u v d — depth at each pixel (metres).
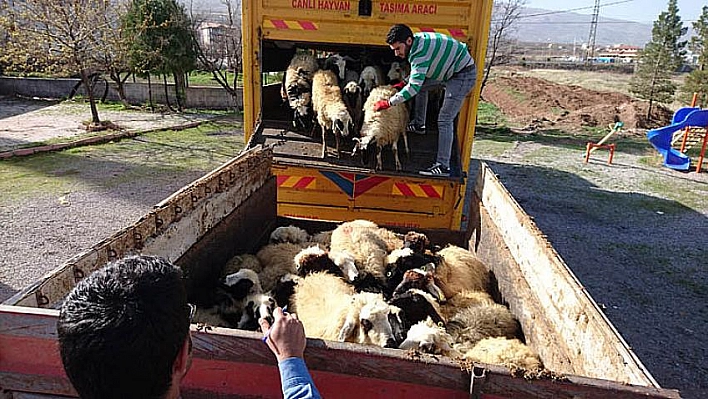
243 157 4.83
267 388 2.16
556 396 1.99
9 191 10.36
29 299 2.22
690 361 5.67
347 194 5.95
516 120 25.56
